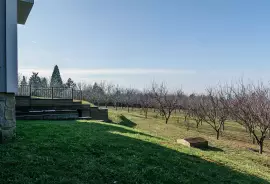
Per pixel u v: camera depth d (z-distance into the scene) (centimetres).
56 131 862
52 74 4703
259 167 934
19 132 785
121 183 496
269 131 1484
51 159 550
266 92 1825
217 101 2241
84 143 719
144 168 591
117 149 714
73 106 1591
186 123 2864
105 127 1125
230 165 800
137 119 2505
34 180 445
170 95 3494
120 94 5291
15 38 709
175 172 610
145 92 4753
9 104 690
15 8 712
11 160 511
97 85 5622
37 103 1405
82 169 525
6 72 685
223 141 1636
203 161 773
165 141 1004
